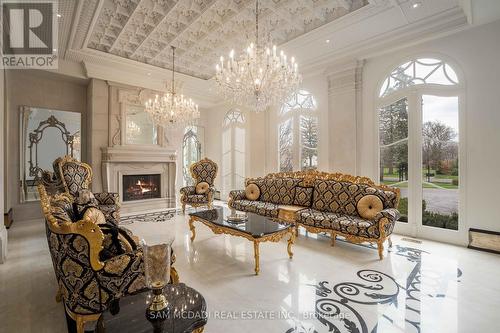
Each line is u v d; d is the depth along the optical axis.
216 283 2.55
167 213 5.98
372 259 3.19
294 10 3.73
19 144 5.18
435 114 3.92
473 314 2.04
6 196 4.56
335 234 3.63
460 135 3.66
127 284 1.83
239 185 7.40
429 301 2.22
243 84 3.21
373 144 4.50
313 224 3.71
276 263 3.06
